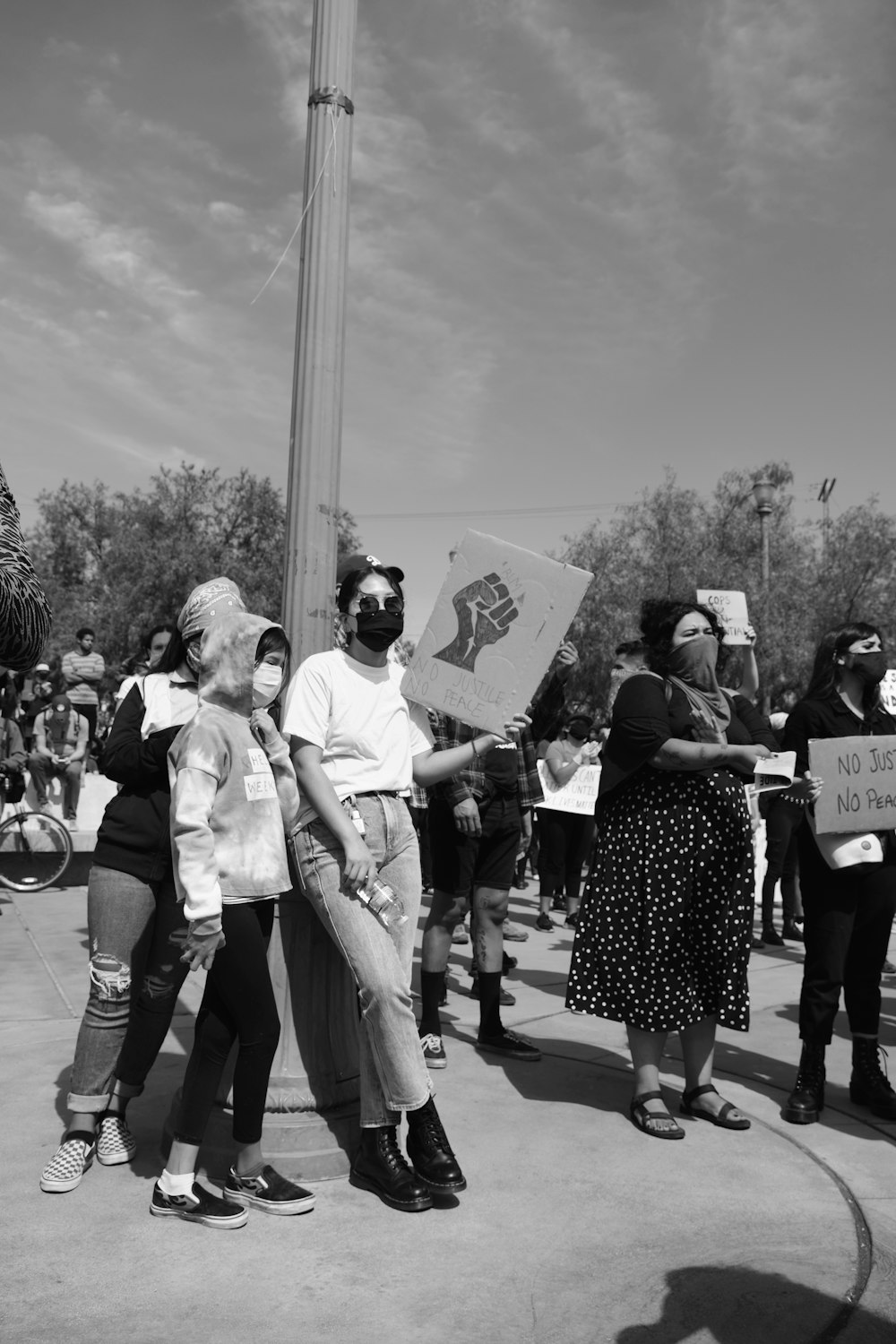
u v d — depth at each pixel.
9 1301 2.35
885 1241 2.76
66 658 12.18
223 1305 2.35
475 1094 3.90
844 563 35.53
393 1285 2.46
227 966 2.74
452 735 4.34
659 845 3.60
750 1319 2.35
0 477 1.46
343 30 3.42
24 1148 3.24
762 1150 3.40
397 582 3.16
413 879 3.07
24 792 9.44
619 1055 4.48
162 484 43.50
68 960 6.20
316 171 3.37
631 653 6.34
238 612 3.15
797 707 4.12
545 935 7.85
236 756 2.81
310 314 3.33
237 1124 2.80
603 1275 2.54
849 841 3.71
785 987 6.07
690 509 34.38
